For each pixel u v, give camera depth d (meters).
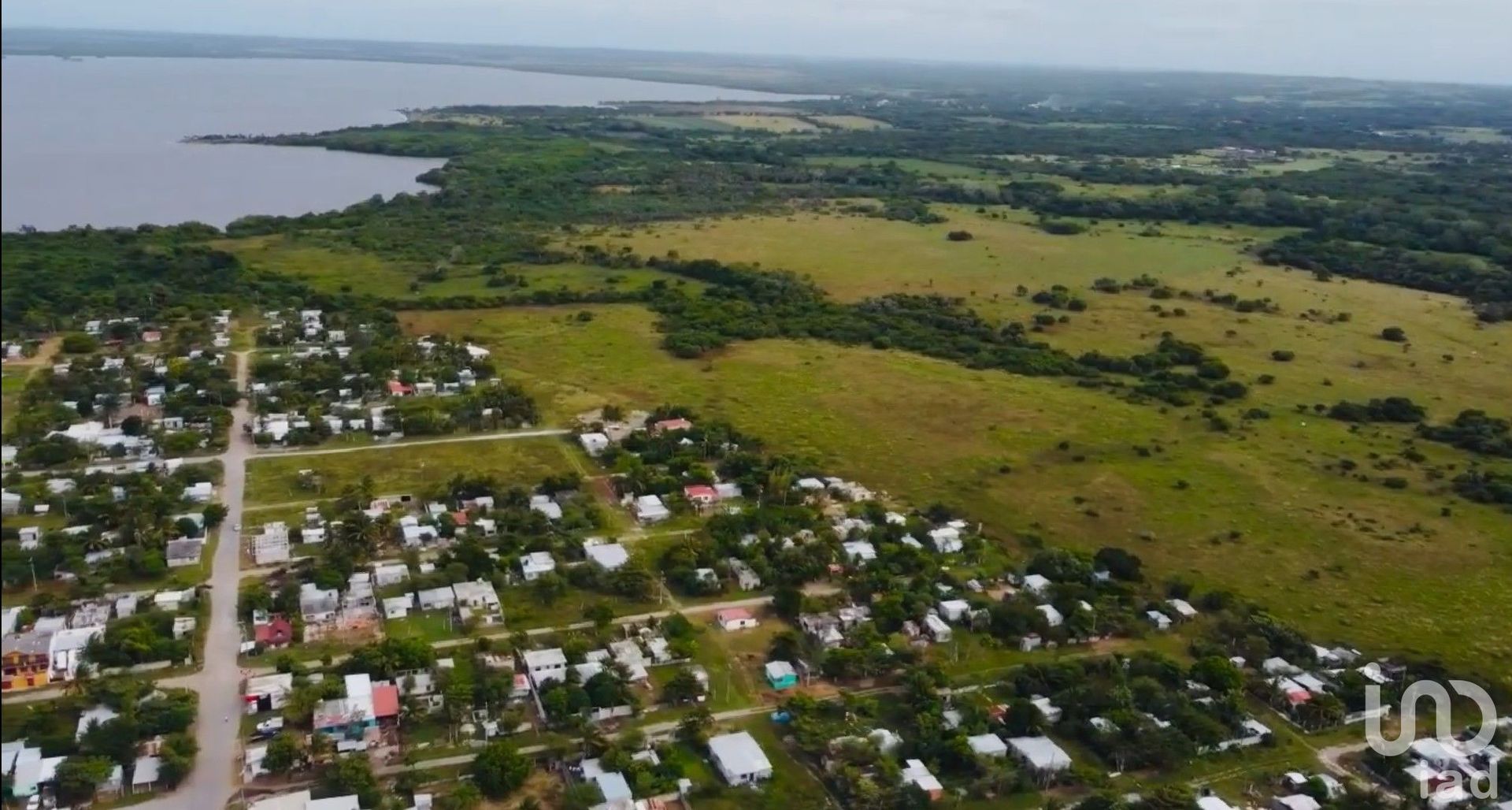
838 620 105.19
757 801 81.06
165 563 111.56
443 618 104.25
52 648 93.94
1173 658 102.75
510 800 79.75
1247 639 104.00
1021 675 96.50
